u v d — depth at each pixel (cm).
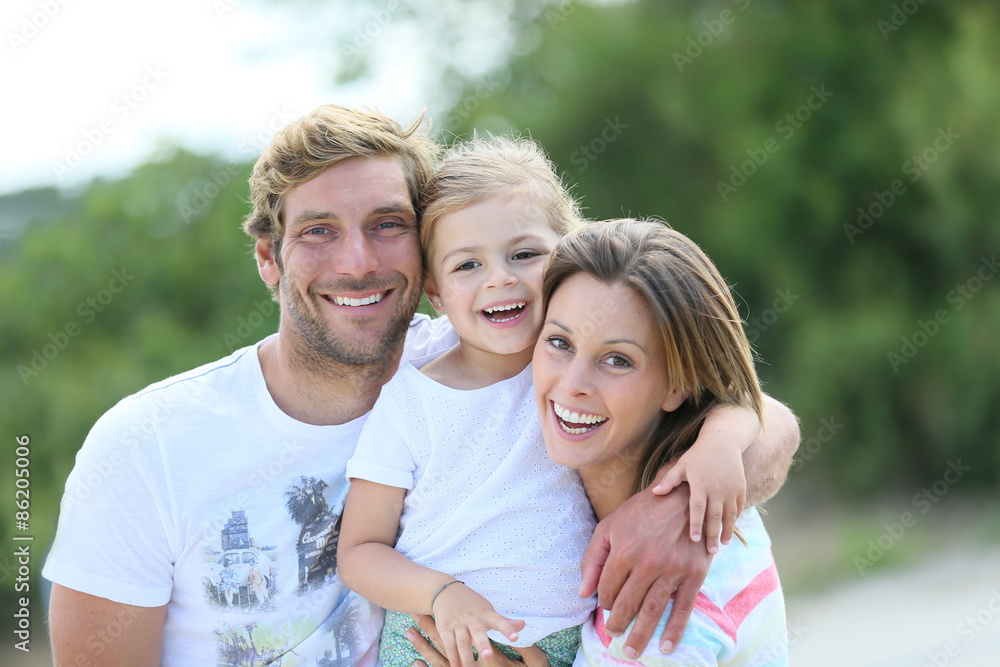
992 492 897
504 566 173
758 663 169
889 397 959
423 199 195
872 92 1020
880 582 705
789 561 778
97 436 189
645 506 160
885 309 985
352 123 193
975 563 717
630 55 1055
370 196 189
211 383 196
